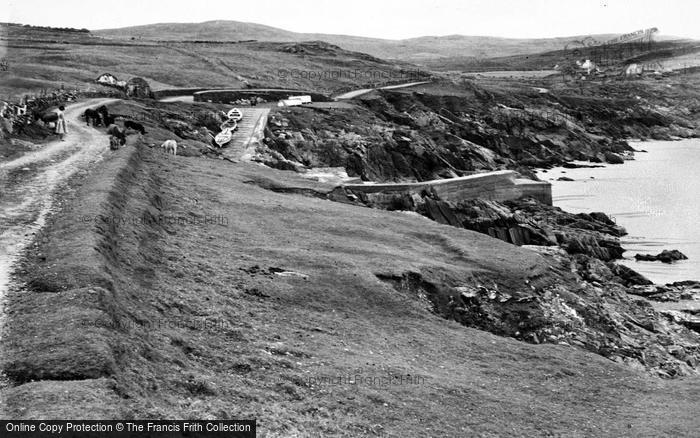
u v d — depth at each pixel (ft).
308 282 92.94
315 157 254.27
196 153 176.04
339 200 155.94
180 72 401.08
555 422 70.18
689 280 164.86
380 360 76.18
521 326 101.19
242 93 324.80
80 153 133.28
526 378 81.51
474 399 71.56
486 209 195.62
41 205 90.43
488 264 114.83
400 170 268.82
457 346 87.04
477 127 396.57
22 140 142.10
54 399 45.11
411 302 95.30
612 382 85.56
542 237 188.85
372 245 113.80
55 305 58.49
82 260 67.36
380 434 59.21
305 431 55.31
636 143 526.57
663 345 111.14
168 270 83.87
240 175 153.89
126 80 329.52
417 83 481.87
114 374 50.49
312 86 439.22
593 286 128.57
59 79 296.30
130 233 86.63
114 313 60.64
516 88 575.79
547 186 226.58
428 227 132.77
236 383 61.46
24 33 548.72
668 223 238.89
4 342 52.65
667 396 83.25
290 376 66.23
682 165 394.32
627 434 69.72
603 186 319.06
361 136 279.28
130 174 114.21
